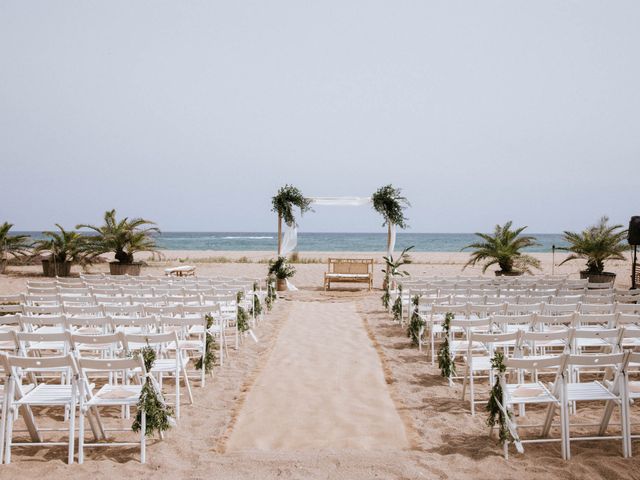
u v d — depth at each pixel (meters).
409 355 8.05
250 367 7.38
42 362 4.34
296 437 4.84
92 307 6.97
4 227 19.91
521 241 16.75
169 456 4.43
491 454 4.39
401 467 4.12
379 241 79.69
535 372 6.18
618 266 24.84
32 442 4.70
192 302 8.66
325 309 12.55
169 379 6.84
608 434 4.89
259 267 24.59
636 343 6.56
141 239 19.09
